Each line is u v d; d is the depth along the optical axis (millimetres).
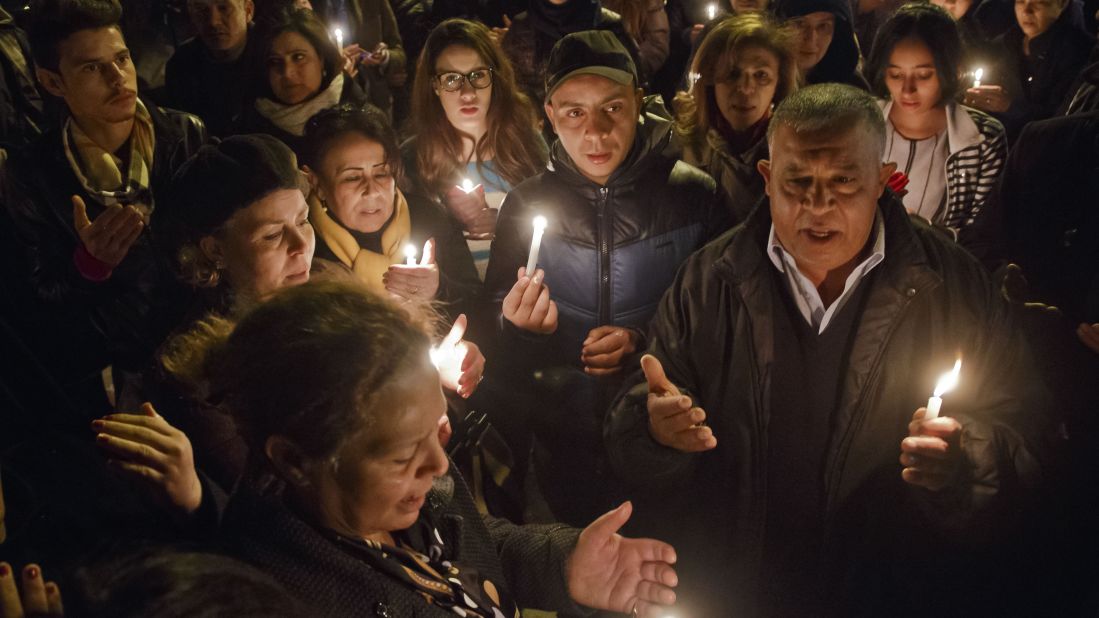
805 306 2453
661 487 2547
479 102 3756
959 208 3695
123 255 2773
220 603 1185
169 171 3354
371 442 1405
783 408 2490
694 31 5332
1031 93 5133
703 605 2678
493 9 5738
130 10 5320
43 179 3105
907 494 2502
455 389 2578
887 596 2555
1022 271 3455
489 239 3695
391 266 2920
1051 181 3363
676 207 3207
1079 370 2891
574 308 3258
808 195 2291
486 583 1760
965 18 5402
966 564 2613
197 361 1779
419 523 1717
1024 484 2385
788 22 4027
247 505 1479
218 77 4625
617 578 1919
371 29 5922
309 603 1420
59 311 2779
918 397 2445
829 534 2498
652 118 3275
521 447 3119
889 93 3820
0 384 2621
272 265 2291
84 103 3145
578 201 3213
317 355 1375
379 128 3100
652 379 2359
